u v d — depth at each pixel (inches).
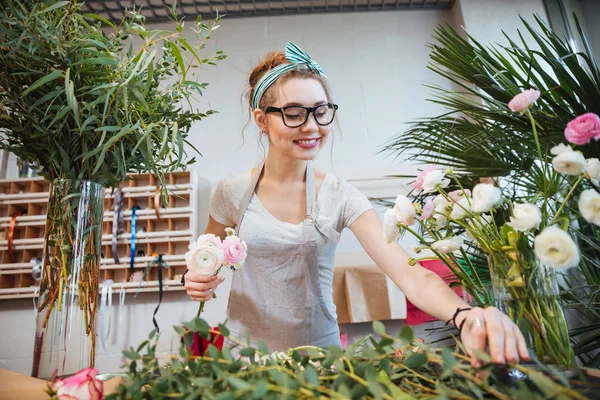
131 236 108.0
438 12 138.9
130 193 111.7
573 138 25.4
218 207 58.5
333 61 134.4
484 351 23.2
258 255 53.8
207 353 24.7
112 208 112.0
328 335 56.2
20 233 112.6
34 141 37.5
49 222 35.7
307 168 56.2
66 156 36.2
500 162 54.6
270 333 54.4
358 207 50.9
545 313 26.4
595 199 24.7
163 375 22.1
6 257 109.3
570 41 115.8
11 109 36.3
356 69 133.6
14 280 110.0
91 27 38.7
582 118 25.3
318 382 19.0
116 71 36.0
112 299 110.2
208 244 31.4
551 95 51.3
